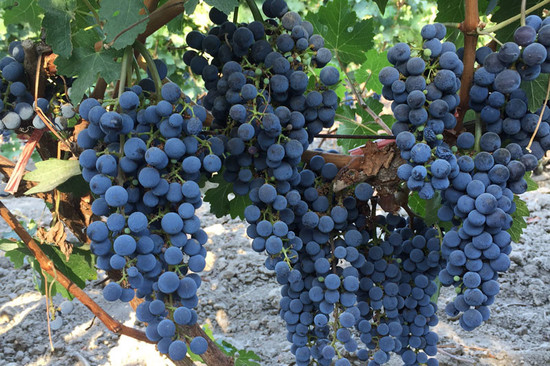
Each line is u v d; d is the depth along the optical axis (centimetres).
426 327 68
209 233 175
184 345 54
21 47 60
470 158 54
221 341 89
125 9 54
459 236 55
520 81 53
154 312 54
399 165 60
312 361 67
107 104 54
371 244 66
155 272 54
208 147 56
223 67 56
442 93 55
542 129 55
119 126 51
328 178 62
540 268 144
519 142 56
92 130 53
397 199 68
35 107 60
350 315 62
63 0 58
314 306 65
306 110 58
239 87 56
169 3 58
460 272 56
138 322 136
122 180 54
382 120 84
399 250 66
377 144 64
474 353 117
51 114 62
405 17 264
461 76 56
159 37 224
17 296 148
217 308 143
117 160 54
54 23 57
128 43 54
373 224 65
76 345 130
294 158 57
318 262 62
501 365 114
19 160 61
